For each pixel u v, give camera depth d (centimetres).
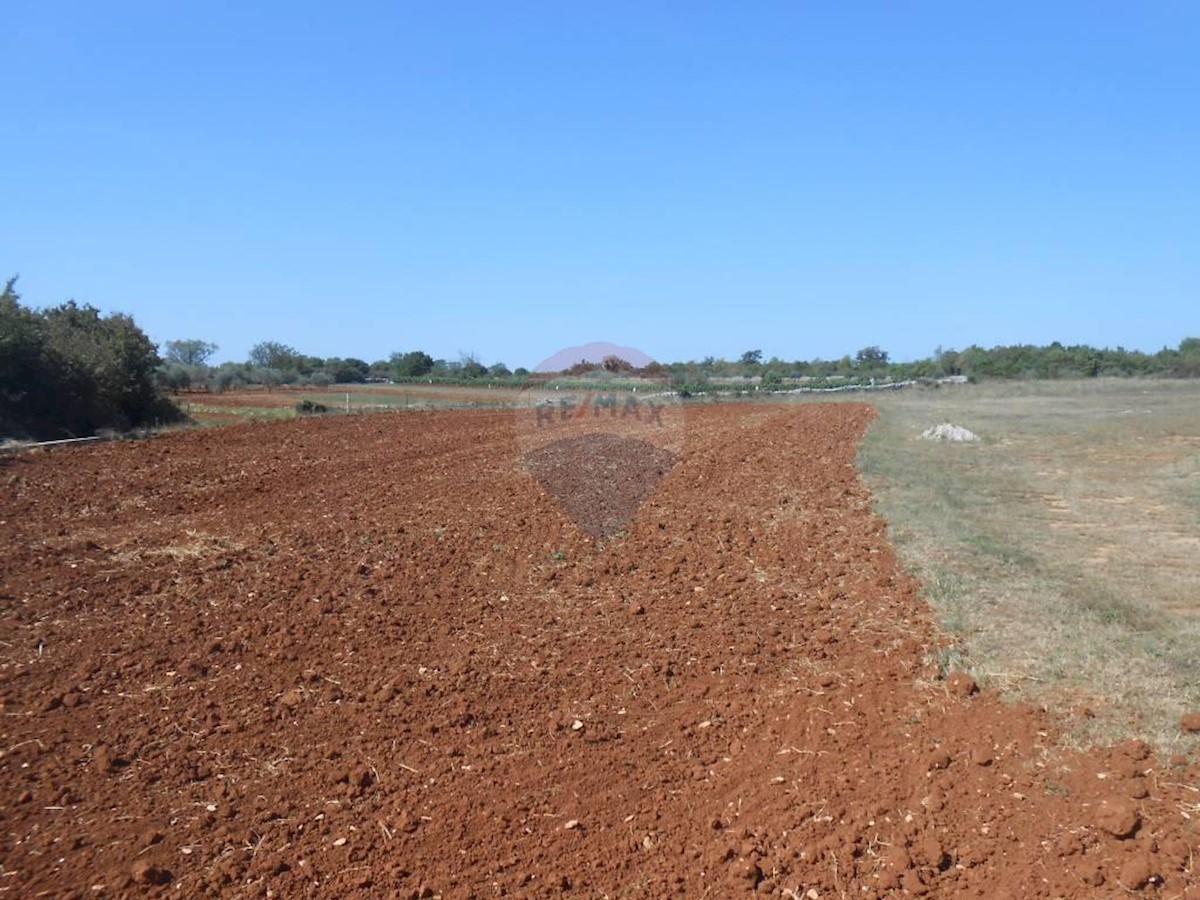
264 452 2241
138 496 1619
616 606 1015
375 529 1384
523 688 788
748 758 652
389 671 825
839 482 1766
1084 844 519
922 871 506
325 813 584
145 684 786
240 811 587
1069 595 951
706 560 1201
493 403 4272
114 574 1102
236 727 703
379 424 3059
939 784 593
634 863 528
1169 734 627
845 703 730
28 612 959
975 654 795
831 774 621
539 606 1019
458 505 1572
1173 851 505
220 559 1189
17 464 1870
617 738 693
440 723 716
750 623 938
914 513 1412
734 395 4834
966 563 1093
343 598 1033
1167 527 1320
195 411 3612
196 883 508
